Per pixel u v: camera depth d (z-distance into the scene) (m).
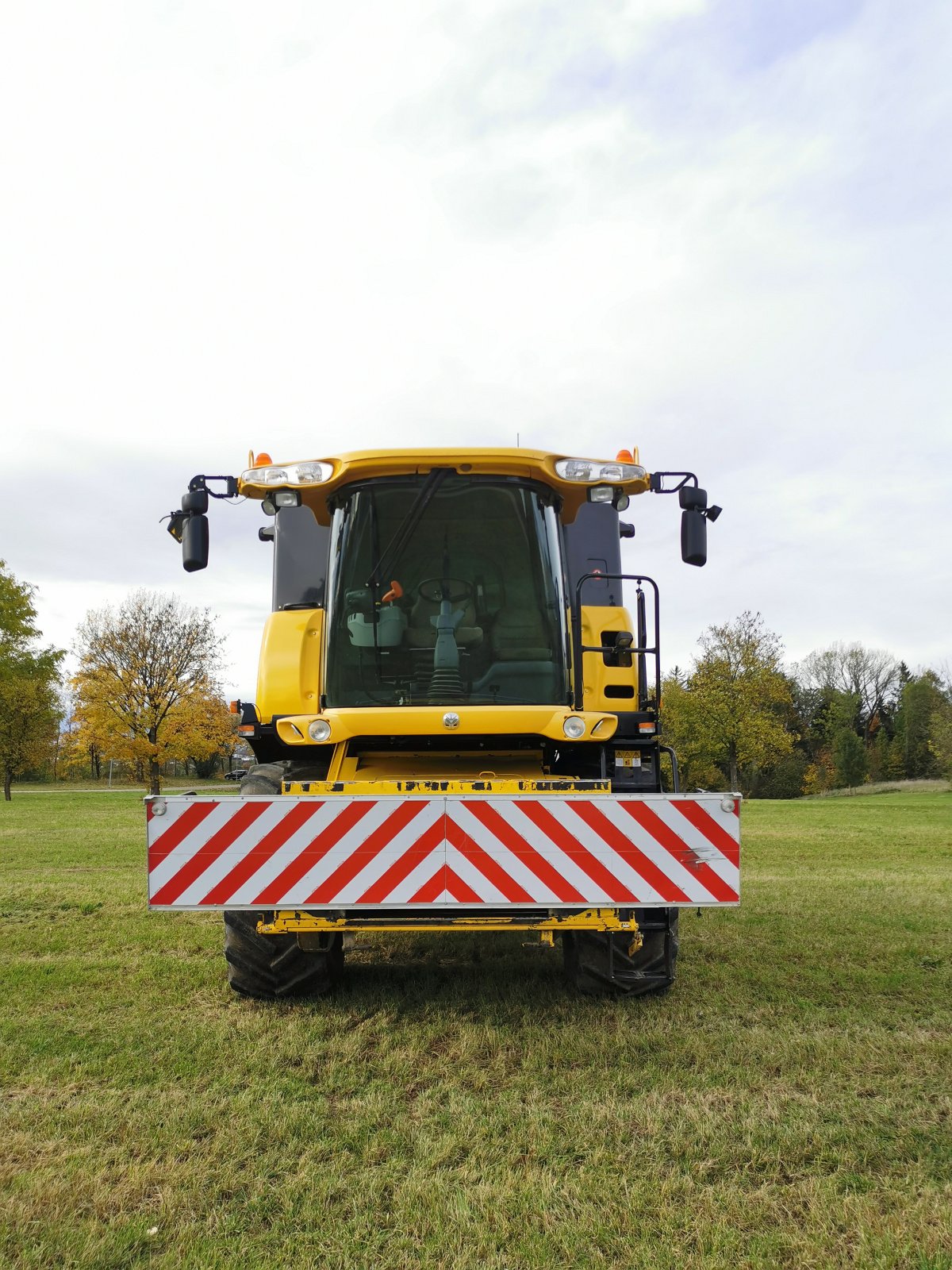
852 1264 2.42
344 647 5.10
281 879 4.13
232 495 5.21
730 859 4.12
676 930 5.00
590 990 4.79
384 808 4.14
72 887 8.71
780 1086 3.62
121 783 54.59
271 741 5.27
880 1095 3.51
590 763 5.19
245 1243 2.51
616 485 5.10
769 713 39.09
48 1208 2.68
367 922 4.22
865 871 10.27
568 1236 2.54
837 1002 4.80
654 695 5.06
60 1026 4.38
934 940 6.23
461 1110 3.37
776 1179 2.88
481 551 5.10
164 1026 4.35
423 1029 4.31
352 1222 2.61
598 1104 3.42
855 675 74.38
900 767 65.75
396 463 4.93
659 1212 2.65
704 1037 4.16
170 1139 3.13
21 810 22.38
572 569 6.06
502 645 5.07
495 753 5.04
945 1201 2.71
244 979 4.76
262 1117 3.29
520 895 4.11
